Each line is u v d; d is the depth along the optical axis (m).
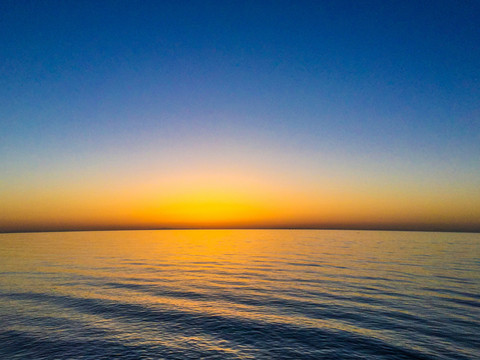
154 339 11.33
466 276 25.86
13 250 54.53
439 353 10.09
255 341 11.18
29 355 9.90
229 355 9.95
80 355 9.88
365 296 18.39
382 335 11.76
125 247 64.81
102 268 31.23
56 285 21.67
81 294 18.69
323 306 16.05
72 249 57.47
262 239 106.44
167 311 15.03
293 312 14.95
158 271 29.42
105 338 11.38
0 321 13.36
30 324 12.96
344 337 11.56
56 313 14.62
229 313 14.73
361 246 67.62
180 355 9.93
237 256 45.84
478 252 50.56
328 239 104.25
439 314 14.51
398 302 16.89
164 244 77.06
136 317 14.05
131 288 20.77
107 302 16.75
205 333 12.00
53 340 11.16
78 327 12.61
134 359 9.60
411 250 55.25
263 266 33.59
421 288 20.73
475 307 15.81
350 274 27.20
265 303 16.73
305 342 11.05
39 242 82.94
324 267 32.34
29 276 25.64
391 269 30.38
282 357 9.81
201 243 82.31
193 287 21.28
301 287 21.31
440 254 46.97
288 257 43.78
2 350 10.28
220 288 20.97
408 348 10.51
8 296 18.16
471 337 11.48
